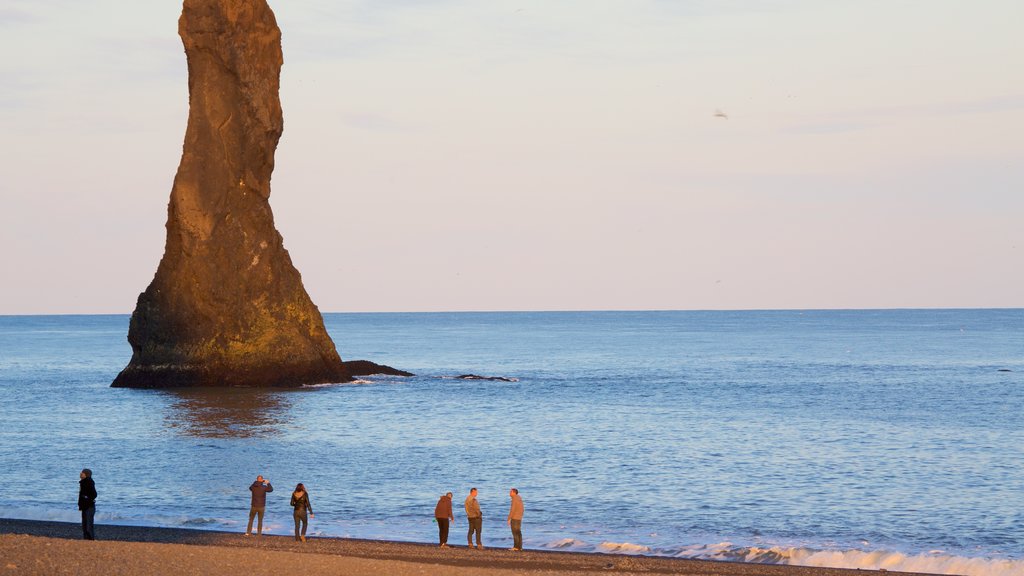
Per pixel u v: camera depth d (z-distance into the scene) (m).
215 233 142.00
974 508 64.38
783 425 109.31
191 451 89.75
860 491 70.19
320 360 149.25
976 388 157.38
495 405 130.50
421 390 148.62
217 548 41.12
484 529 57.69
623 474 77.25
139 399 131.88
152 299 144.75
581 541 53.38
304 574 36.62
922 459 84.69
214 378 142.00
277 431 103.69
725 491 70.19
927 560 48.66
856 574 44.84
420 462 83.56
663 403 134.38
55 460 84.69
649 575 43.38
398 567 39.06
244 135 142.88
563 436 100.31
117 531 52.88
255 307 144.12
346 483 73.50
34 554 37.12
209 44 142.75
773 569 45.69
